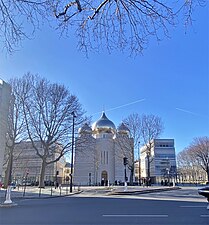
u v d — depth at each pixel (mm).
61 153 45656
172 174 76125
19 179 73500
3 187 43188
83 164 75188
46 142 44469
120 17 4949
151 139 60062
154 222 10312
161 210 14109
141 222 10312
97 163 75438
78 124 46125
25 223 10172
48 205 17469
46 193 31812
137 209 14680
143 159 96375
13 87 41250
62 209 15016
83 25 5160
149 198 22828
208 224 9898
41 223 10156
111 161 76812
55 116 44406
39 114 43406
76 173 74750
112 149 77562
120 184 68188
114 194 29531
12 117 39938
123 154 64250
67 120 44844
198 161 77500
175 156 93000
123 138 64188
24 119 41875
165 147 93938
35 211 14125
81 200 21469
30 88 42500
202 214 12531
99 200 21250
